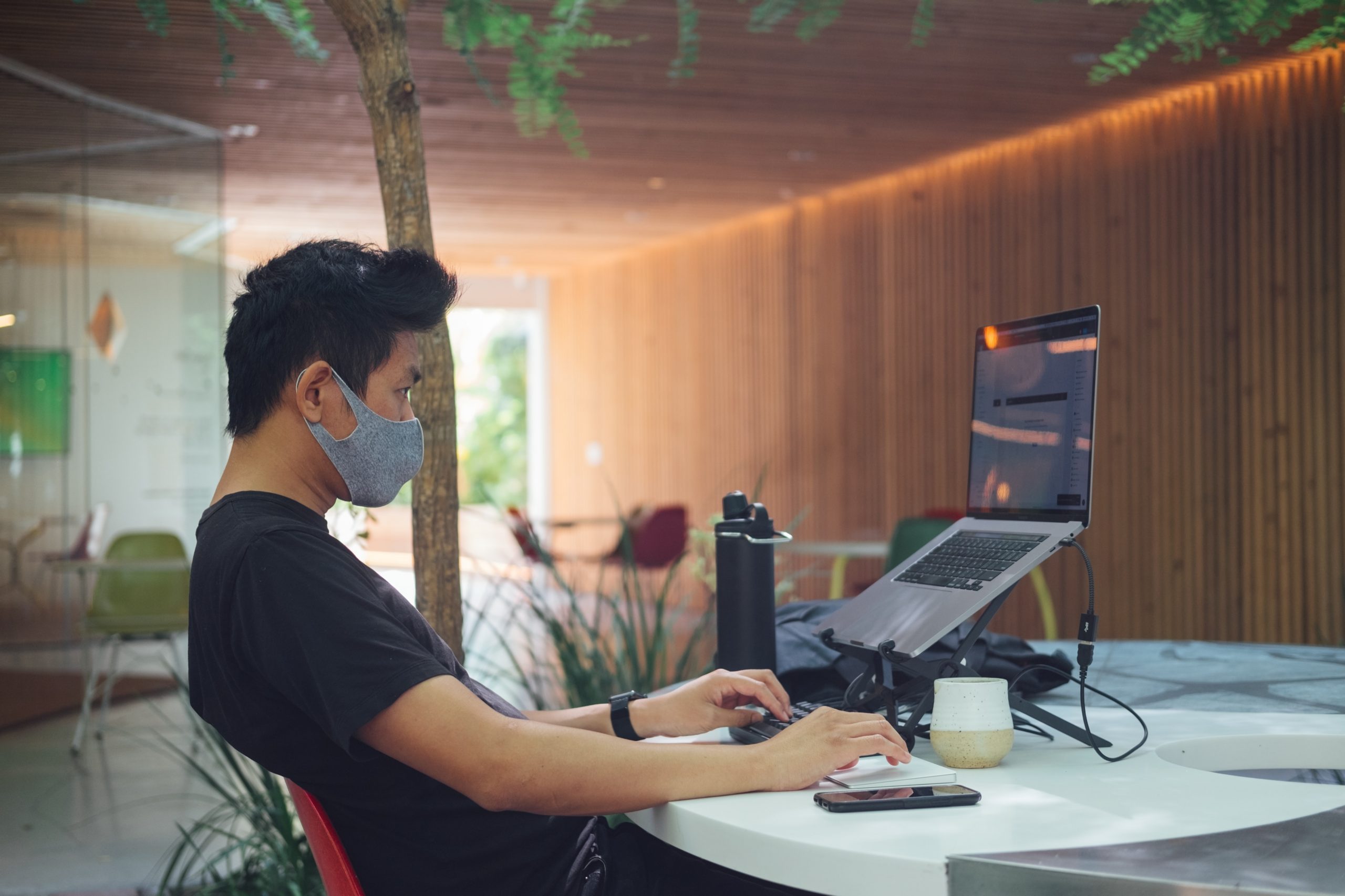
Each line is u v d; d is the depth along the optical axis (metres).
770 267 10.34
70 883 3.41
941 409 8.40
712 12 4.72
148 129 6.25
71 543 6.00
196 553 1.29
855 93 6.15
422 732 1.17
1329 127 5.73
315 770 1.26
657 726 1.51
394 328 1.35
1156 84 6.20
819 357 9.73
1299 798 1.17
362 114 6.45
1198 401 6.42
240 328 1.34
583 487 13.88
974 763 1.31
